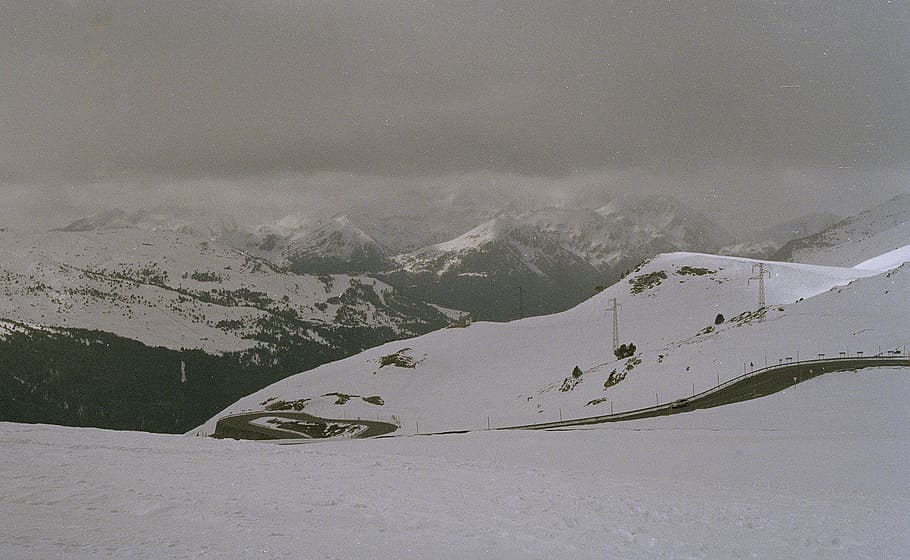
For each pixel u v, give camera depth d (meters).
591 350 158.25
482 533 15.94
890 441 42.69
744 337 105.50
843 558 15.84
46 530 13.63
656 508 20.20
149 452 26.61
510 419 108.69
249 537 14.10
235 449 29.22
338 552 13.50
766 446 42.00
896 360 78.81
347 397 146.62
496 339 182.00
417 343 188.50
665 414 75.19
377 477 23.09
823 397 67.00
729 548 16.16
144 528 14.29
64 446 26.72
